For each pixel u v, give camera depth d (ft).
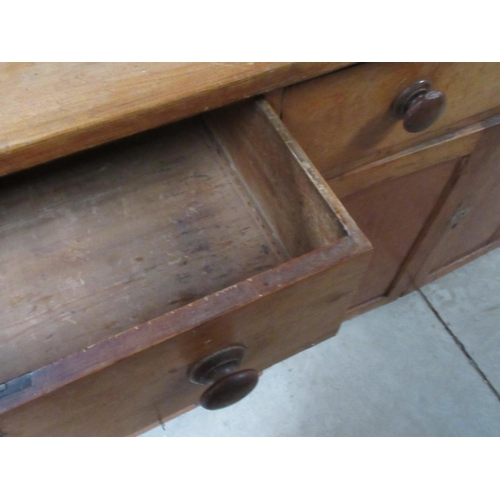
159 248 1.73
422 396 3.88
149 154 1.94
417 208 2.83
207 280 1.69
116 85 1.35
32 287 1.63
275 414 3.80
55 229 1.74
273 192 1.67
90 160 1.91
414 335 4.15
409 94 1.77
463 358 4.05
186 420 3.73
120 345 1.09
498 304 4.28
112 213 1.79
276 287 1.18
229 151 1.93
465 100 2.01
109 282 1.65
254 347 1.48
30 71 1.38
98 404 1.25
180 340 1.15
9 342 1.53
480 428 3.74
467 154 2.45
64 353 1.52
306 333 1.63
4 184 1.83
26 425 1.15
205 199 1.85
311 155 1.90
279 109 1.60
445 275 4.39
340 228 1.30
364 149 2.03
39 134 1.25
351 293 1.47
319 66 1.46
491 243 4.26
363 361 4.02
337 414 3.80
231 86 1.38
